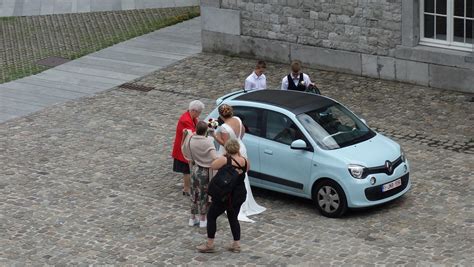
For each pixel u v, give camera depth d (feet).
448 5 88.28
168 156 76.23
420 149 75.92
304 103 67.05
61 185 70.69
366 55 93.30
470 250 57.77
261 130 66.33
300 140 64.13
